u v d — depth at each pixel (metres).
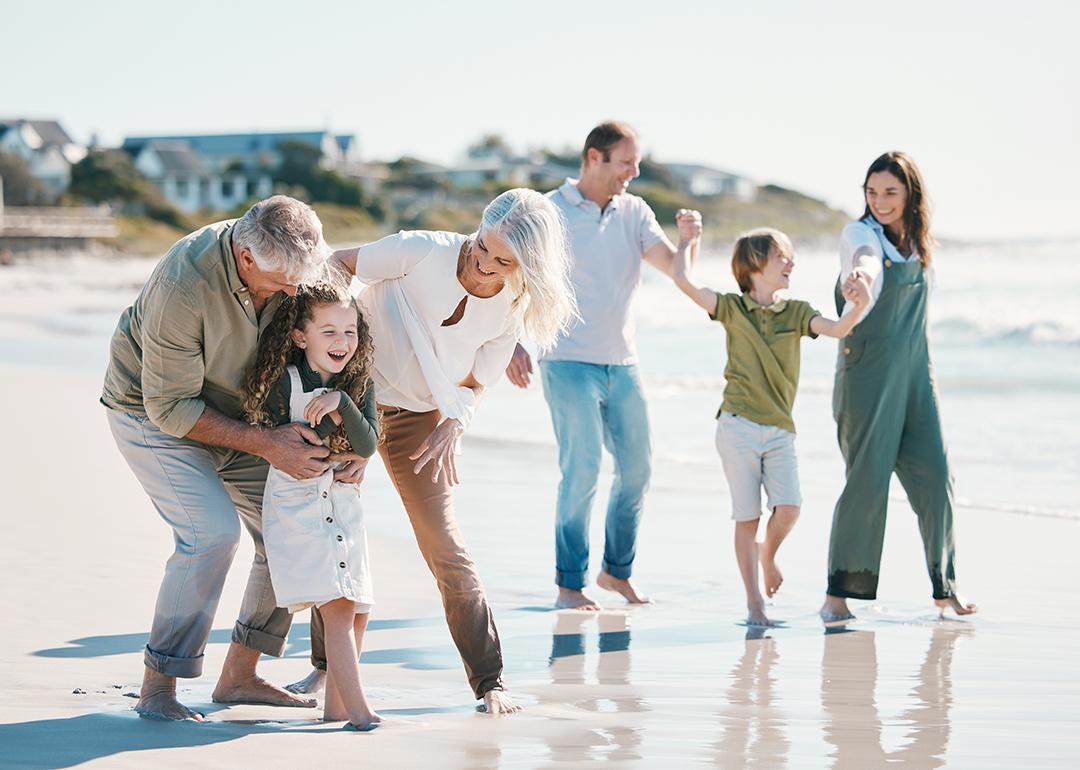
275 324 3.71
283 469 3.70
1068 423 11.85
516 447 10.76
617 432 5.92
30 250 72.38
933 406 5.66
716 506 8.37
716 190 128.88
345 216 94.38
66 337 22.89
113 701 3.96
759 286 5.67
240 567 6.20
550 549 6.98
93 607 5.27
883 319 5.54
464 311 3.98
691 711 4.09
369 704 4.12
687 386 15.38
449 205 105.62
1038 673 4.67
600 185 5.89
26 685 4.15
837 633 5.36
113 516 7.21
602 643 5.16
